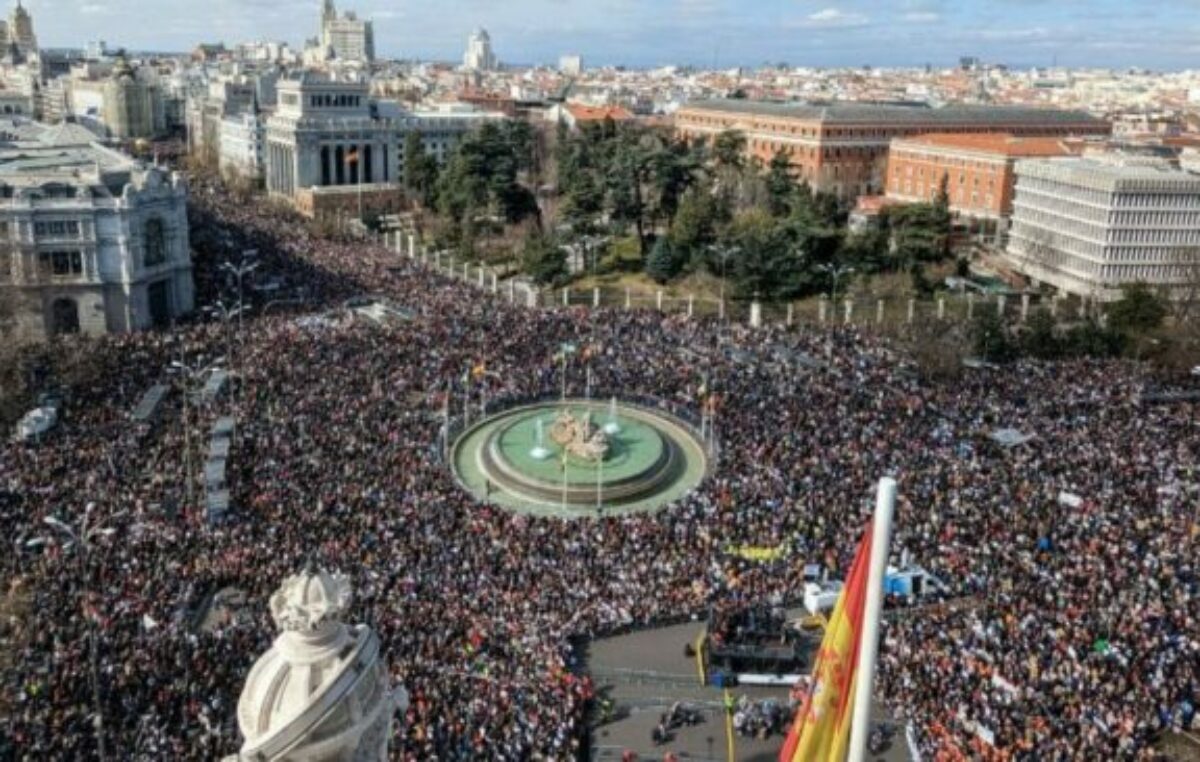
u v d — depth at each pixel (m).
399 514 70.12
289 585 14.86
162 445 79.88
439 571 63.16
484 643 55.94
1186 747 49.97
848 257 151.62
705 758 53.12
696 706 57.25
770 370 106.75
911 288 146.75
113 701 47.69
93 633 47.75
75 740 44.78
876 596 22.12
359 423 86.25
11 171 133.62
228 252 159.25
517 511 82.81
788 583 66.00
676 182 167.75
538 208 191.25
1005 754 47.53
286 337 109.88
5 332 110.56
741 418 91.44
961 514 72.44
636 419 100.94
